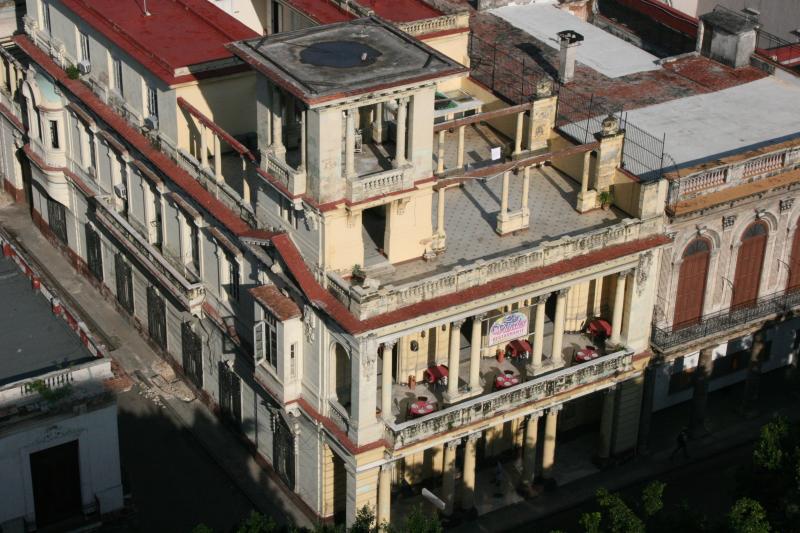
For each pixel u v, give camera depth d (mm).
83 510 71312
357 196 67875
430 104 68875
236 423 82812
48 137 96000
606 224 77188
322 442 73250
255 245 72938
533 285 72062
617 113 84188
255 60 68312
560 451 83000
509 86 86312
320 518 76000
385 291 67438
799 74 90562
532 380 74750
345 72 67188
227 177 79938
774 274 83062
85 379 68250
